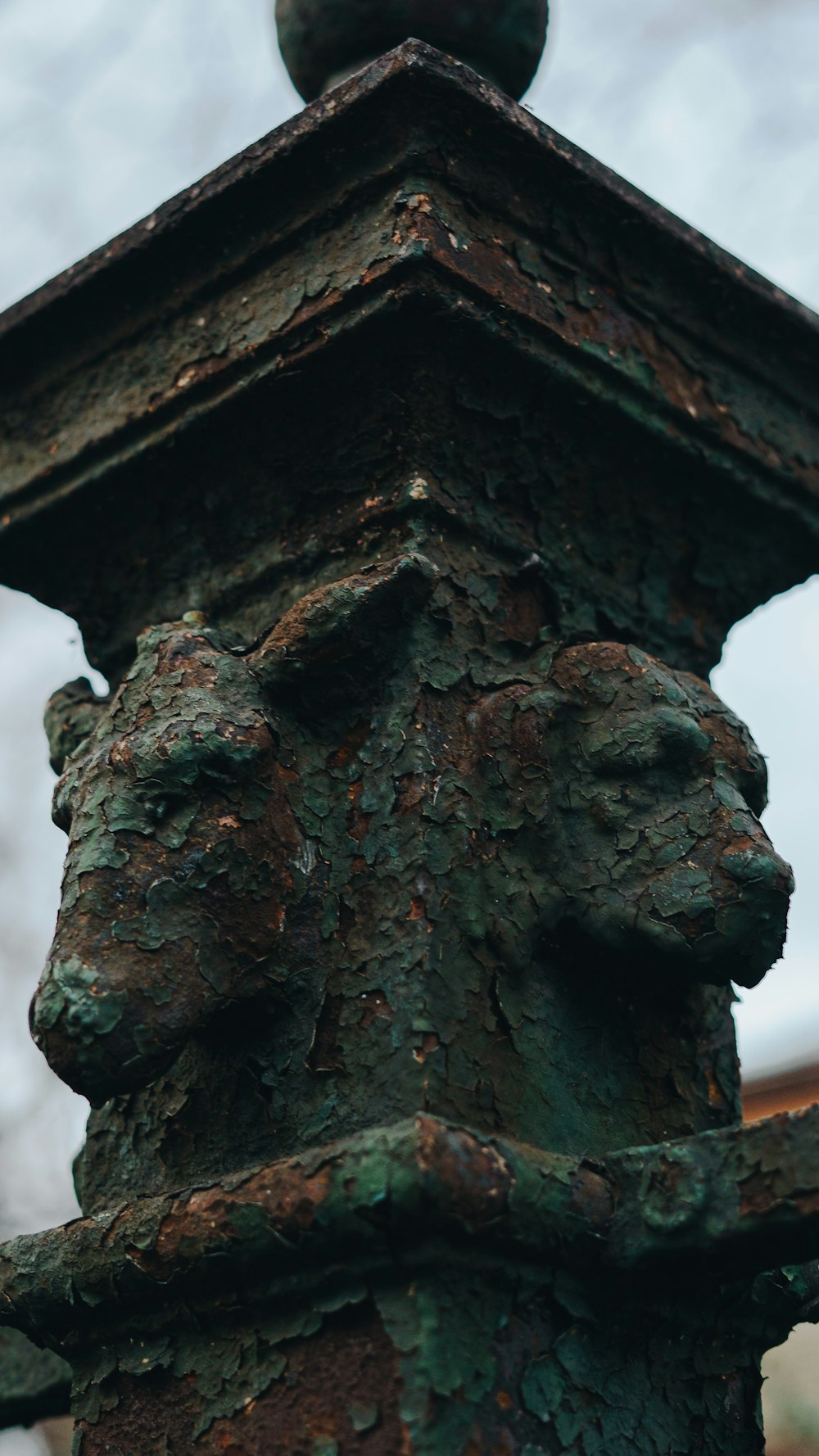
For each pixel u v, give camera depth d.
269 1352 1.17
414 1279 1.11
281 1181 1.15
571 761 1.34
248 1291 1.18
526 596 1.43
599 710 1.35
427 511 1.37
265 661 1.32
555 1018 1.31
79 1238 1.27
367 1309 1.13
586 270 1.44
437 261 1.30
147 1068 1.17
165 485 1.51
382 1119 1.20
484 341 1.35
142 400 1.49
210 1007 1.21
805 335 1.58
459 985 1.24
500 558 1.42
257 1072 1.27
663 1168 1.20
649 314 1.49
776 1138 1.16
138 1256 1.22
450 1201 1.09
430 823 1.27
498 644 1.39
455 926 1.25
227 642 1.39
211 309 1.45
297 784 1.31
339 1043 1.25
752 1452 1.31
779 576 1.64
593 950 1.32
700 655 1.59
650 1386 1.24
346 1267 1.13
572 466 1.46
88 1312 1.27
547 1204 1.16
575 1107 1.29
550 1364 1.17
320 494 1.43
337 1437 1.11
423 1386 1.08
